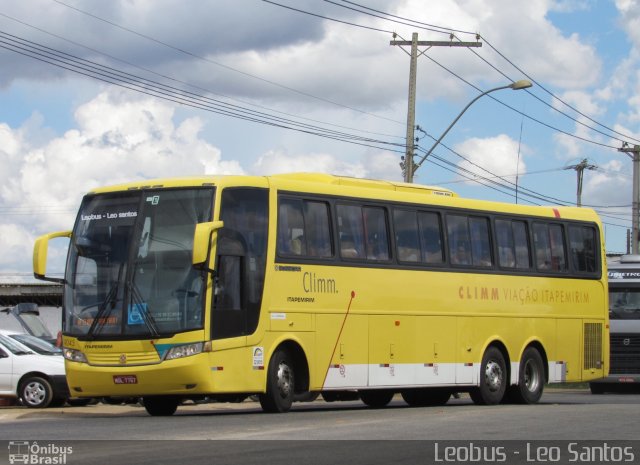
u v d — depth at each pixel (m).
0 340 23.83
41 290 49.91
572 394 33.38
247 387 17.59
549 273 24.03
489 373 22.38
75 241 18.11
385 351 20.12
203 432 13.91
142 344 17.09
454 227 22.02
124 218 17.83
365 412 18.61
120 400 24.98
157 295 17.23
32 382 23.31
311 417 16.92
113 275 17.56
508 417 16.78
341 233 19.58
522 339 23.17
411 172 36.47
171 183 17.78
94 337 17.42
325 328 19.00
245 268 17.69
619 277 32.59
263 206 18.19
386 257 20.44
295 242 18.66
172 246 17.38
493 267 22.70
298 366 18.73
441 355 21.28
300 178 20.06
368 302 19.89
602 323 25.31
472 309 22.06
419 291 20.95
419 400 24.31
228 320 17.34
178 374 16.89
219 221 17.23
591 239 25.34
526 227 23.70
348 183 20.36
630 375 32.22
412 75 37.09
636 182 60.12
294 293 18.48
